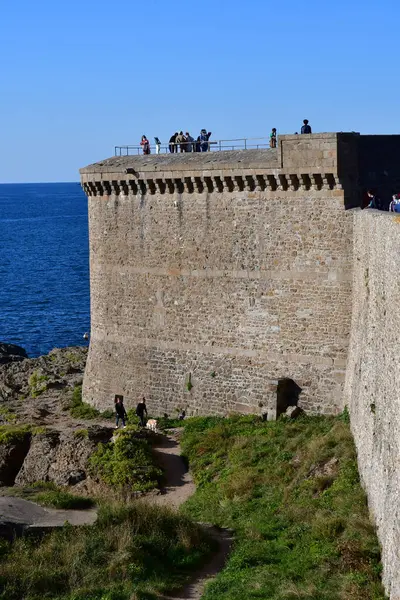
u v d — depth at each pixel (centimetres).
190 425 3878
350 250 3469
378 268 2664
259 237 3712
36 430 3897
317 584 2273
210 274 3900
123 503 2981
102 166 4262
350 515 2566
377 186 3656
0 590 2367
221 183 3797
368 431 2688
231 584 2389
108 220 4309
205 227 3894
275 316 3691
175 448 3731
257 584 2341
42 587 2402
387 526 2198
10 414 4456
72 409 4506
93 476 3488
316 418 3538
